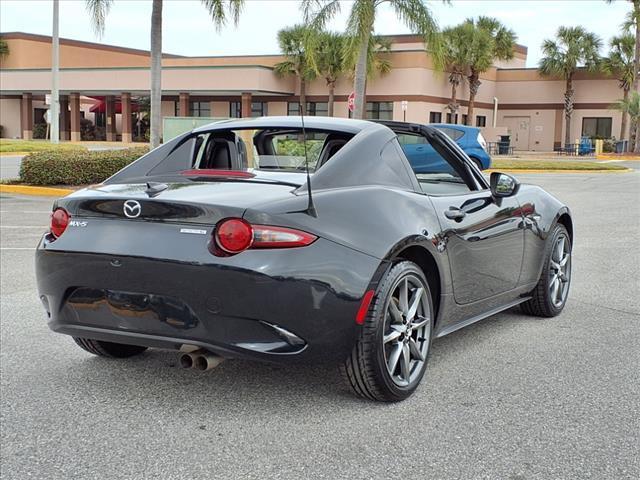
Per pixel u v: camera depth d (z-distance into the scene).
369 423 3.49
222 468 3.05
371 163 3.93
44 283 3.73
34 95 51.91
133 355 4.59
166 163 4.34
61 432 3.44
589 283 6.76
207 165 4.45
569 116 46.47
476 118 47.06
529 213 5.08
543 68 46.78
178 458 3.15
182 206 3.36
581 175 23.33
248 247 3.26
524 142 48.72
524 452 3.17
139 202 3.46
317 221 3.41
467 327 5.24
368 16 19.39
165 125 17.03
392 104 41.12
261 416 3.59
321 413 3.62
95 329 3.59
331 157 3.88
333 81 41.97
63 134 52.66
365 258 3.46
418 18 19.52
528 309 5.53
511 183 4.65
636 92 41.22
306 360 3.37
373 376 3.57
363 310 3.44
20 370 4.33
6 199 14.39
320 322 3.33
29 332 5.14
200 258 3.28
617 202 14.23
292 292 3.26
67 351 4.71
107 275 3.49
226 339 3.30
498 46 45.69
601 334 5.05
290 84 43.91
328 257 3.36
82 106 56.16
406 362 3.77
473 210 4.41
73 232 3.63
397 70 40.72
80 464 3.10
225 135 4.43
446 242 4.03
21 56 54.03
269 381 4.09
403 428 3.43
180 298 3.34
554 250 5.46
